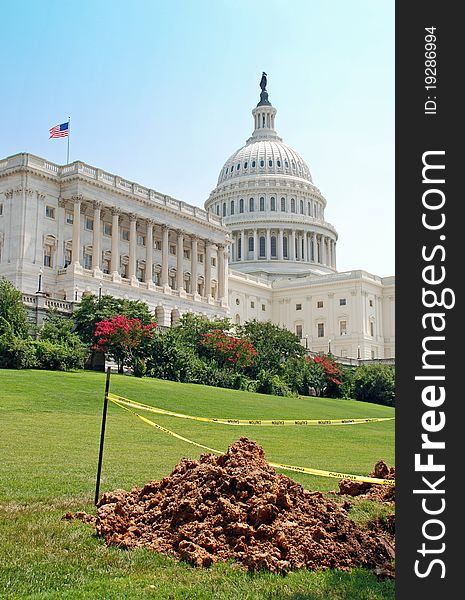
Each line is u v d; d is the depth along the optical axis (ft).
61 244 273.54
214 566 33.14
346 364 314.55
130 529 37.45
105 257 294.25
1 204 269.03
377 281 441.68
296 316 446.60
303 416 157.28
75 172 271.28
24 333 181.98
